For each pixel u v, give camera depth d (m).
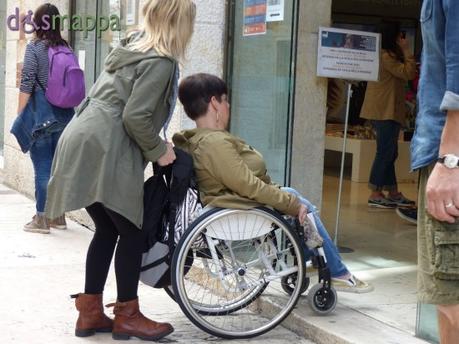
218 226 3.95
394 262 5.65
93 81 7.57
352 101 10.45
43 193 6.67
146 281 4.12
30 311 4.54
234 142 4.10
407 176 10.05
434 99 2.66
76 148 3.84
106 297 4.89
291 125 5.09
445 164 2.51
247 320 4.44
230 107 5.64
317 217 4.36
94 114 3.88
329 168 11.33
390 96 7.64
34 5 8.45
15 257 5.85
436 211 2.55
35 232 6.76
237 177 3.92
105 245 4.11
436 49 2.61
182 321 4.46
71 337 4.10
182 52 3.96
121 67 3.90
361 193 8.92
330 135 10.39
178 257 3.91
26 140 6.52
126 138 3.87
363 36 5.30
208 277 4.74
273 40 5.23
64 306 4.65
